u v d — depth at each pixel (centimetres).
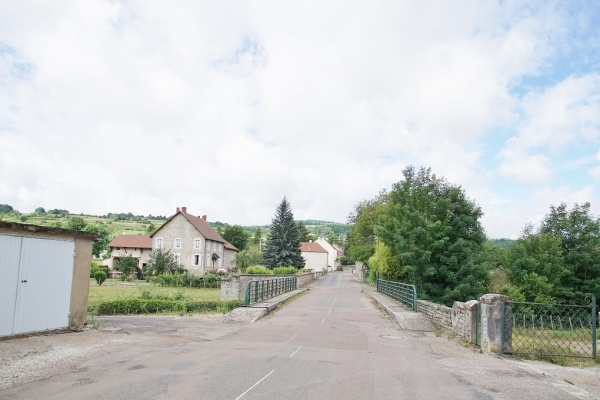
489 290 3234
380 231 3384
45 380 706
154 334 1225
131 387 671
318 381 740
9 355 867
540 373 854
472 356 1024
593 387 757
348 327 1480
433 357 998
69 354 905
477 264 3128
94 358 880
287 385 707
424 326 1528
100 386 674
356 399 642
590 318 1056
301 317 1753
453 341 1245
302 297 2939
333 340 1198
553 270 3266
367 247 5438
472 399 660
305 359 923
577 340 1073
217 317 1702
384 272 3491
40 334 1098
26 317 1066
